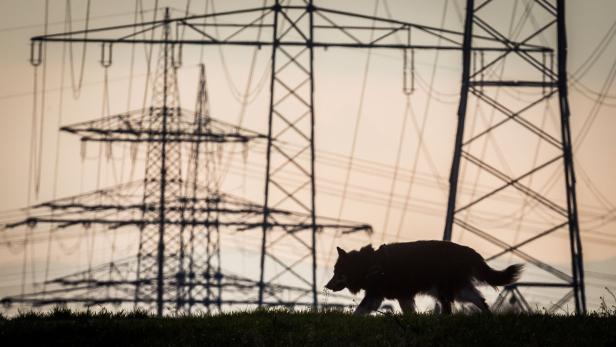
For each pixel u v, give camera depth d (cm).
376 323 6544
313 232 18788
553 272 15162
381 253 7619
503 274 7531
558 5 15975
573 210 15362
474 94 15650
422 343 6012
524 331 6238
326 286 7731
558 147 15588
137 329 6456
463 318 6612
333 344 6047
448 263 7531
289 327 6500
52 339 6303
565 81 15812
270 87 17988
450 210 15038
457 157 15262
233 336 6225
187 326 6556
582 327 6381
